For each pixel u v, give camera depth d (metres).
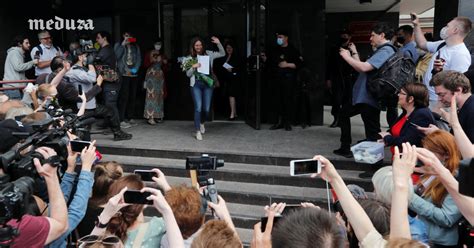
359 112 4.77
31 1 7.57
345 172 4.84
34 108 4.53
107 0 7.79
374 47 4.52
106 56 6.08
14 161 1.90
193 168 2.55
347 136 5.03
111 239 1.87
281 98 6.74
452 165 2.49
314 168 1.97
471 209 1.80
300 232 1.45
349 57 4.43
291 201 4.46
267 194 4.56
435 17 5.65
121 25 7.85
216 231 1.72
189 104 7.78
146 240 2.16
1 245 1.57
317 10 7.09
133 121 7.40
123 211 2.14
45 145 2.11
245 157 5.29
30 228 1.76
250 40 7.05
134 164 5.33
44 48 6.52
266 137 6.25
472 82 3.91
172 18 7.70
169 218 1.83
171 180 5.11
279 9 7.21
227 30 7.61
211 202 2.20
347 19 11.46
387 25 4.35
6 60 6.46
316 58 7.18
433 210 2.48
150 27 7.74
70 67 5.30
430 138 2.59
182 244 1.77
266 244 1.81
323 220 1.50
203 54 6.11
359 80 4.56
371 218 2.02
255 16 6.50
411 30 5.46
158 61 7.36
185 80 7.73
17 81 5.93
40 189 2.42
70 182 2.41
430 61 4.39
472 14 4.77
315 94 7.23
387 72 4.24
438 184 2.52
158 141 5.99
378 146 3.32
